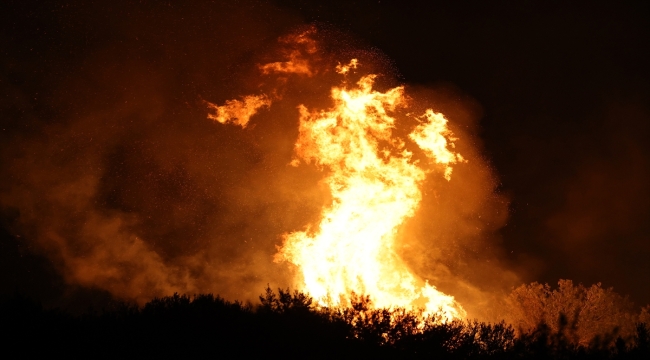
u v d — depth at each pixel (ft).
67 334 19.22
